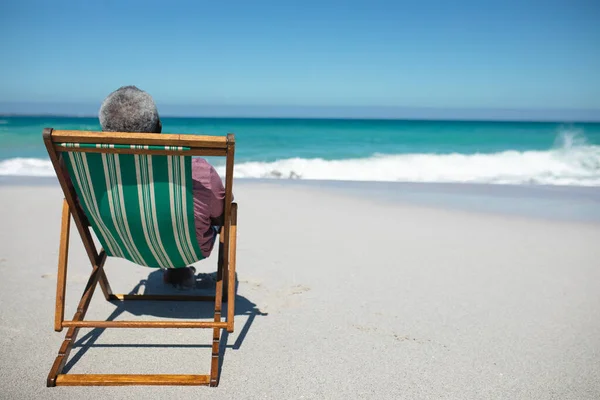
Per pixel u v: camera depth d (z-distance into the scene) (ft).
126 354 8.84
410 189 28.48
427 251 15.93
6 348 8.88
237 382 8.05
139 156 7.26
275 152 50.75
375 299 11.76
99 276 9.72
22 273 12.72
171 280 11.92
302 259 14.67
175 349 9.09
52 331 9.59
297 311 10.95
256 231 17.89
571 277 13.73
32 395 7.41
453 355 9.16
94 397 7.43
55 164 7.38
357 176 35.19
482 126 88.53
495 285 12.94
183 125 106.42
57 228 17.48
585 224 20.36
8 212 19.84
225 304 11.19
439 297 12.00
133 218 7.91
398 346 9.45
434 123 102.22
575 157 43.32
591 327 10.48
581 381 8.36
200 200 8.21
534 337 9.96
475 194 27.12
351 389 7.95
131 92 7.84
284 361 8.77
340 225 19.20
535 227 19.70
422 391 7.95
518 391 8.02
